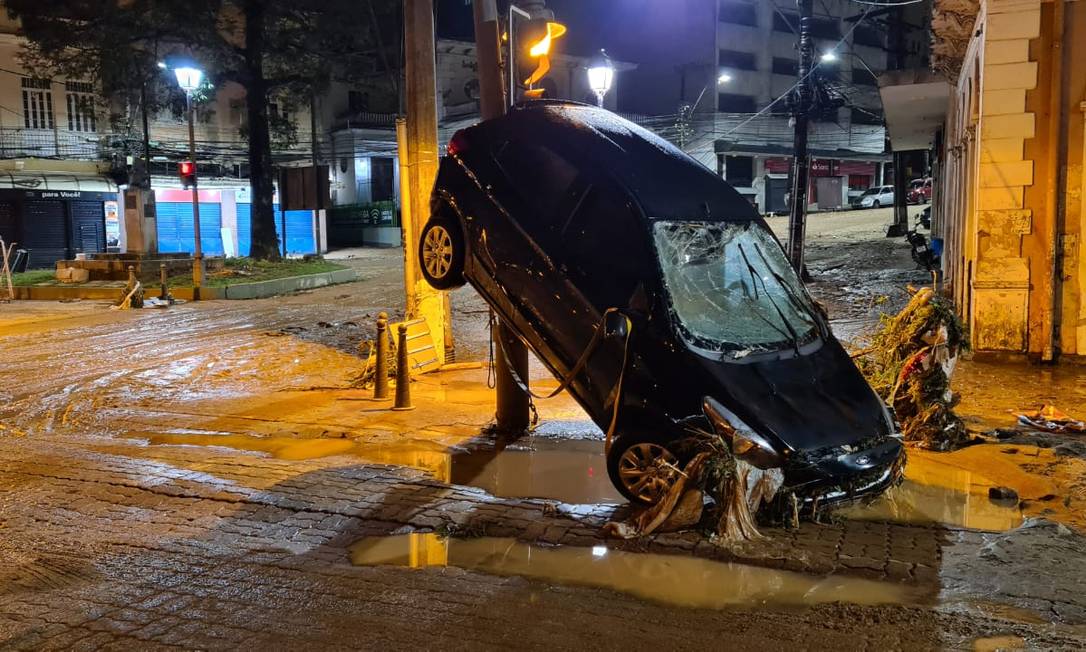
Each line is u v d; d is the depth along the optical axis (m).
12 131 37.50
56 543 5.57
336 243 48.81
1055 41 11.12
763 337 6.18
